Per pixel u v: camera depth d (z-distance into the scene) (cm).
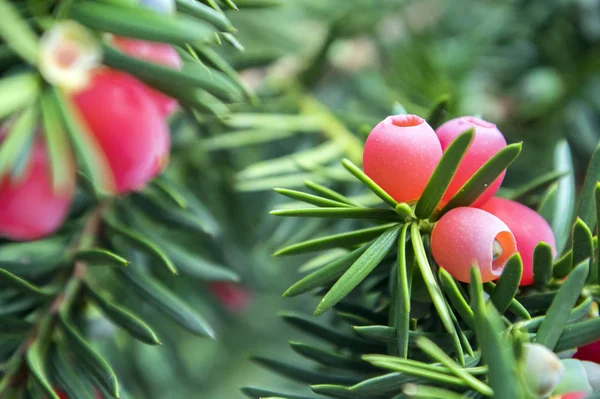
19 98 21
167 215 27
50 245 25
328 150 30
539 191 25
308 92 32
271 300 43
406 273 22
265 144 31
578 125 35
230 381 42
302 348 23
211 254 33
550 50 36
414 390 20
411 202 22
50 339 24
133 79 22
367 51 37
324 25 36
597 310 22
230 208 32
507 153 22
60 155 21
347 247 23
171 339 32
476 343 22
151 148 22
